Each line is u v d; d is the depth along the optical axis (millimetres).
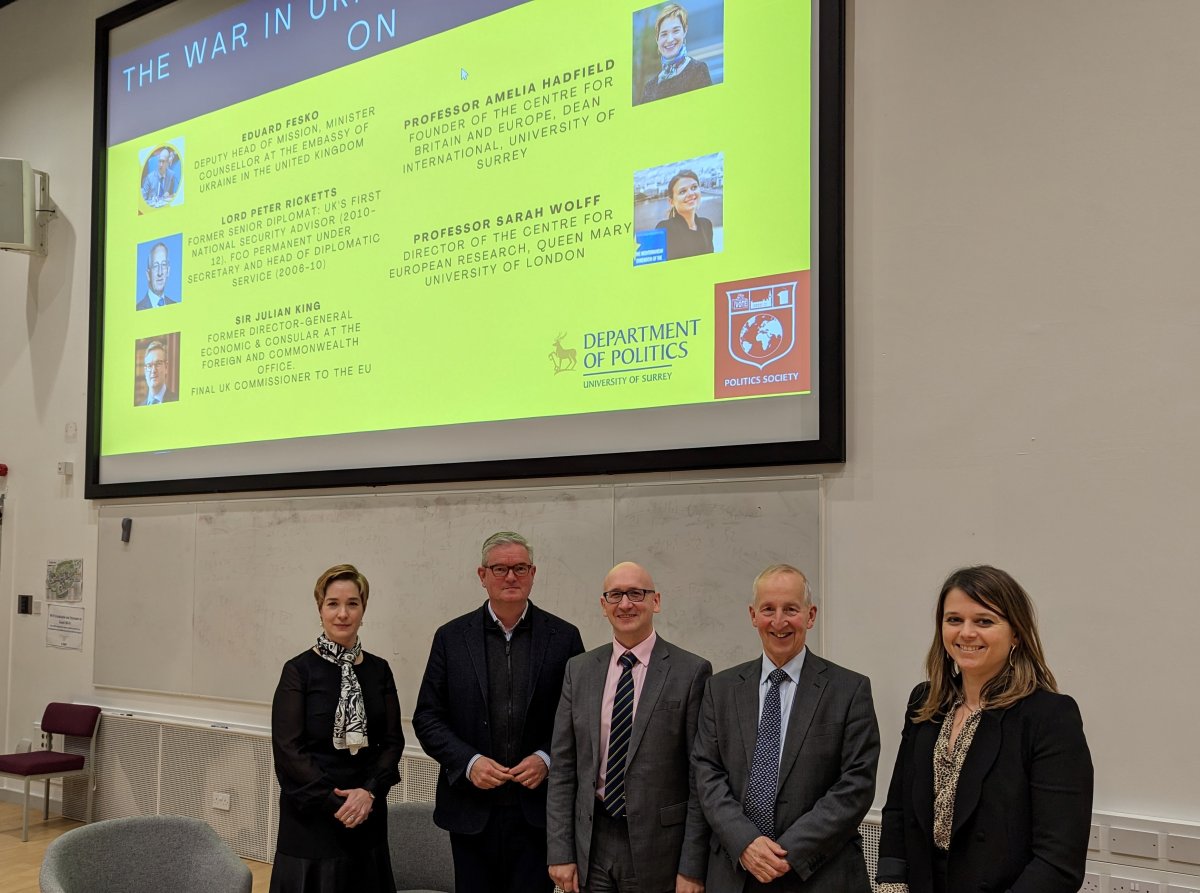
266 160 5609
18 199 6590
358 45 5266
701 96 4121
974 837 2084
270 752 5242
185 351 5887
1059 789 2031
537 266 4531
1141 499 3221
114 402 6234
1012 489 3430
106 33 6477
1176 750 3113
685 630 4020
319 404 5246
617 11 4383
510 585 3160
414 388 4887
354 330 5137
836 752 2555
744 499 3934
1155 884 3072
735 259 3988
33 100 6914
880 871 2234
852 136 3820
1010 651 2186
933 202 3645
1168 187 3254
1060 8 3467
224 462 5625
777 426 3854
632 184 4285
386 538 4945
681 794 2805
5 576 6781
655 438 4133
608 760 2852
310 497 5254
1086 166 3389
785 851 2434
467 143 4809
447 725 3178
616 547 4227
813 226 3812
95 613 6199
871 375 3715
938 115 3658
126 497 6102
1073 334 3369
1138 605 3201
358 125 5223
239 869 2836
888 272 3713
